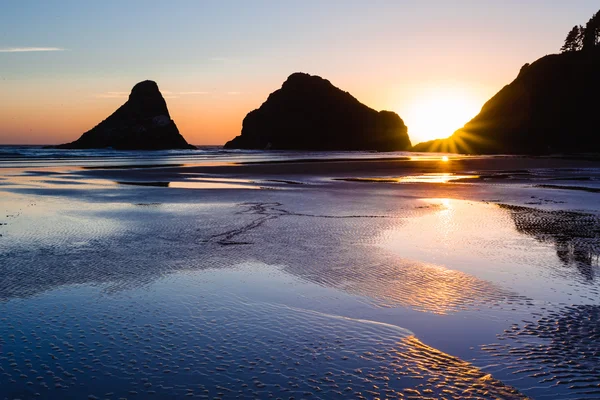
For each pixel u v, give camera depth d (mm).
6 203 25578
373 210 23406
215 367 7230
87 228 18562
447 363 7379
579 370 7113
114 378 6902
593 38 143375
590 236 17312
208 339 8258
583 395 6406
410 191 32531
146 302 10172
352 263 13422
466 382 6781
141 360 7465
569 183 39000
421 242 16203
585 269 12875
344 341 8203
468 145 154125
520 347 7949
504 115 150500
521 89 148375
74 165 62906
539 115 137625
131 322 9031
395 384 6723
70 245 15656
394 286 11336
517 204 25875
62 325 8867
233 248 15281
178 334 8469
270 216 21438
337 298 10477
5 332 8539
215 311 9641
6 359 7480
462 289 11109
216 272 12547
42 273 12344
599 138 122125
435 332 8609
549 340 8211
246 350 7828
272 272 12547
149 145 171000
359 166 64750
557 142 127812
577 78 136000
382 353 7727
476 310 9734
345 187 35500
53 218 20859
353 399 6320
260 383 6750
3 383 6742
